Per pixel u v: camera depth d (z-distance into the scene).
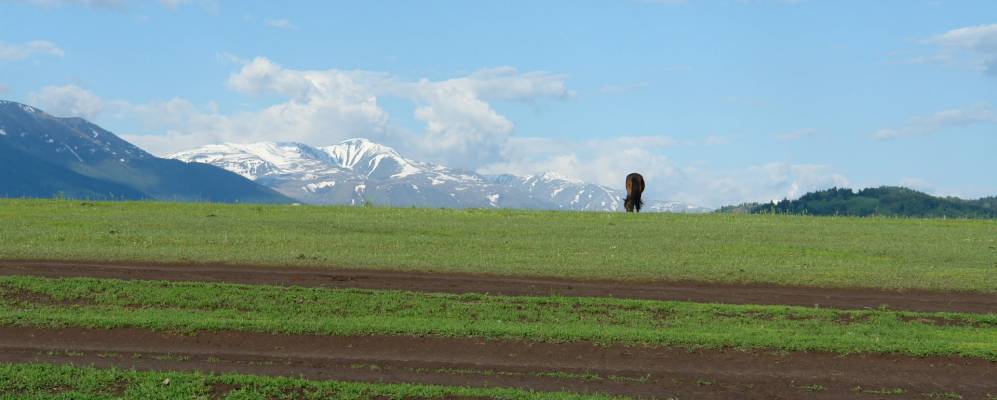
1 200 54.56
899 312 27.67
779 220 54.28
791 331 25.02
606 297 29.38
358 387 18.97
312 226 46.59
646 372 21.25
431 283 30.91
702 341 23.34
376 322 24.66
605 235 45.69
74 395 18.17
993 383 21.14
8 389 18.52
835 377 21.28
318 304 26.75
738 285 32.50
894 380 21.17
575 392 19.56
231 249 37.44
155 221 46.97
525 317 26.11
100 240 39.25
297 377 20.11
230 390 18.83
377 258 35.91
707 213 58.59
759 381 20.81
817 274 34.59
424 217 52.25
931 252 41.84
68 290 27.42
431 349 22.80
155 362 21.09
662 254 39.41
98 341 22.89
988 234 49.19
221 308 26.47
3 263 32.12
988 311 28.80
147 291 27.53
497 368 21.30
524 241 42.66
